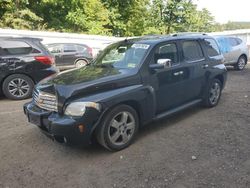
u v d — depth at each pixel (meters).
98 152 4.80
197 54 6.51
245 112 6.66
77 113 4.38
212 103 7.04
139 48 5.55
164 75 5.50
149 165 4.35
